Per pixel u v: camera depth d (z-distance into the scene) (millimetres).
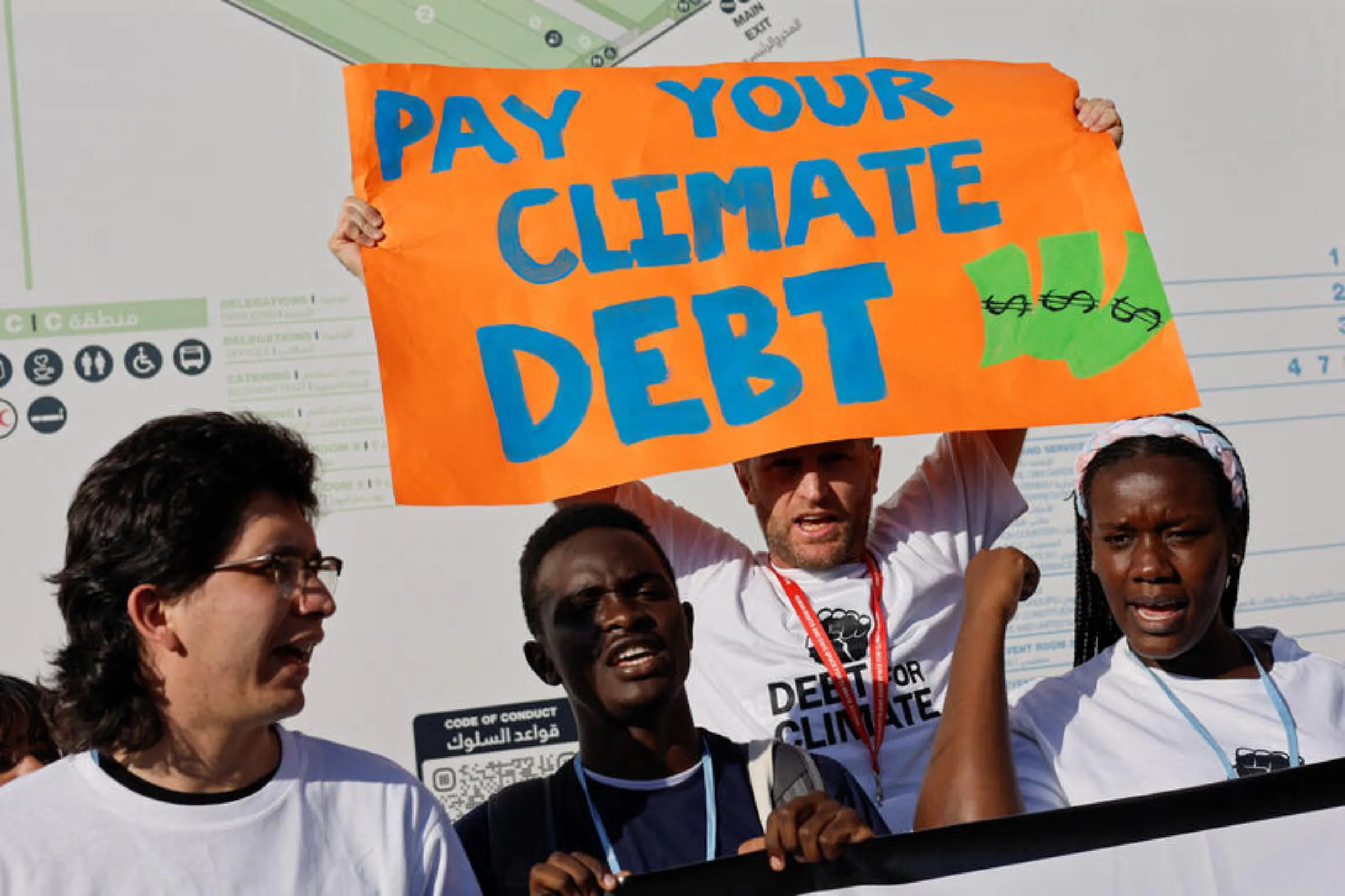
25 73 4121
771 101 3055
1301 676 2514
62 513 3922
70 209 4090
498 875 2172
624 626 2213
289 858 1723
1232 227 4645
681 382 2826
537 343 2785
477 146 2893
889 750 2795
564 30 4441
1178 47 4750
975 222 3002
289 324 4176
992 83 3139
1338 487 4547
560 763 4078
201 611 1710
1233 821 2104
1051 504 4414
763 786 2219
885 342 2900
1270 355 4574
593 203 2900
